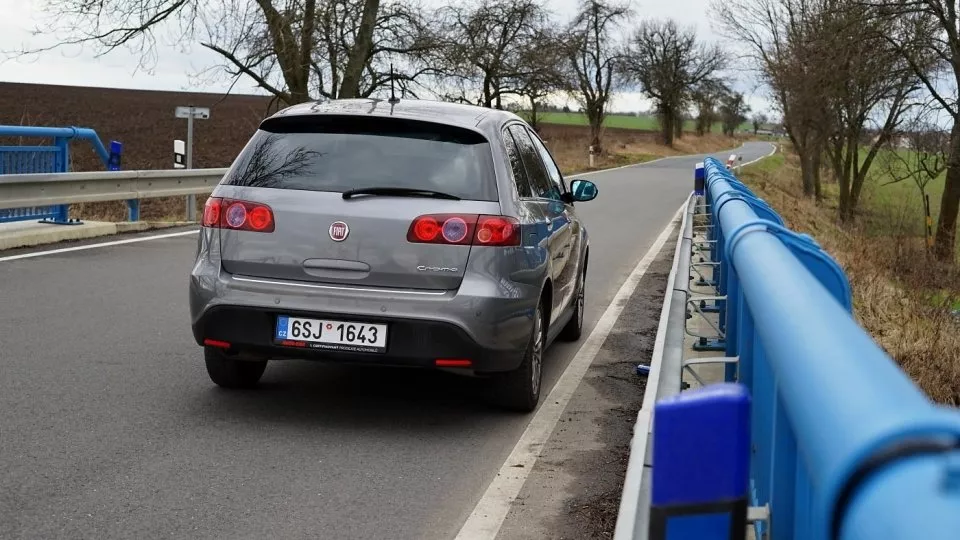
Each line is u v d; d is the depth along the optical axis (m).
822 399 1.12
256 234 5.40
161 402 5.68
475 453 4.98
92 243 12.69
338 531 3.91
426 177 5.36
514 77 39.50
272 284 5.34
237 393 5.96
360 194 5.34
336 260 5.30
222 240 5.47
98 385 5.98
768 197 30.08
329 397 5.98
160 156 32.12
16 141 29.89
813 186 46.41
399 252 5.25
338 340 5.27
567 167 48.75
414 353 5.22
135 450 4.82
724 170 11.79
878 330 10.22
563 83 41.44
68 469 4.52
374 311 5.21
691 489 1.22
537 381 5.87
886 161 35.22
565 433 5.37
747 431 1.23
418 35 25.44
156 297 9.00
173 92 59.22
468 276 5.24
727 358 4.56
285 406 5.72
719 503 1.21
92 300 8.75
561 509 4.21
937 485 0.73
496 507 4.23
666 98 92.19
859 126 36.75
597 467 4.79
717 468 1.21
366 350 5.25
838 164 38.25
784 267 2.10
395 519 4.06
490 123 5.76
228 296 5.38
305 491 4.35
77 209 17.48
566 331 7.98
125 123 41.38
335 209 5.32
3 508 4.03
